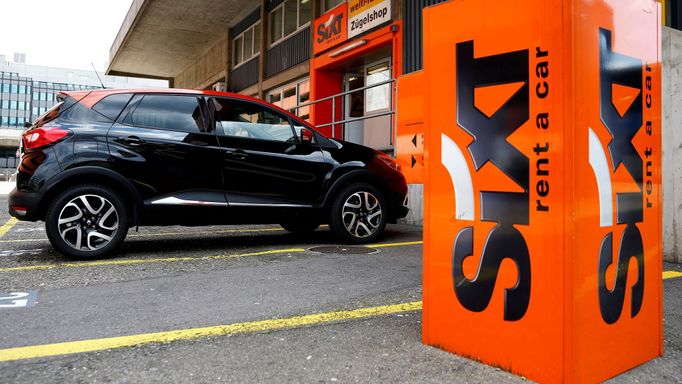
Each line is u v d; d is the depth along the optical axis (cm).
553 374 183
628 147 205
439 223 227
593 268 187
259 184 508
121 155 448
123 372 202
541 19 189
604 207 192
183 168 473
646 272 215
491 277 205
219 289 345
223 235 643
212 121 499
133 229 711
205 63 2155
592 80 188
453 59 221
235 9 1669
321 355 221
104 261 442
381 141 1127
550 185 185
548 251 186
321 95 1248
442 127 225
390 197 589
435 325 230
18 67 10788
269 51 1545
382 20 1009
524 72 195
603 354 191
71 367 207
